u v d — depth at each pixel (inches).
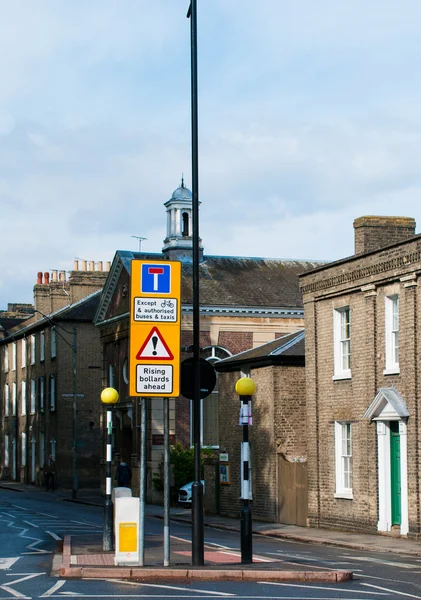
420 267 1085.1
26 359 3029.0
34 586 626.8
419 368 1088.8
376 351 1178.6
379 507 1155.3
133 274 716.0
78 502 2036.2
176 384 719.1
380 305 1175.6
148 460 2018.9
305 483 1330.0
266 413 1421.0
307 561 797.9
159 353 718.5
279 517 1380.4
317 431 1305.4
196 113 758.5
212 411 2074.3
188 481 1921.8
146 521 1465.3
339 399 1258.6
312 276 1327.5
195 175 751.1
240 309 2122.3
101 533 1136.8
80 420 2615.7
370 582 652.7
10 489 2659.9
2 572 720.3
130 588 613.9
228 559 779.4
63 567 694.5
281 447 1395.2
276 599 556.1
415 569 756.0
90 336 2645.2
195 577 670.5
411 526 1078.4
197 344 745.6
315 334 1321.4
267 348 1501.0
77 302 2736.2
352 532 1200.2
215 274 2231.8
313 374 1318.9
